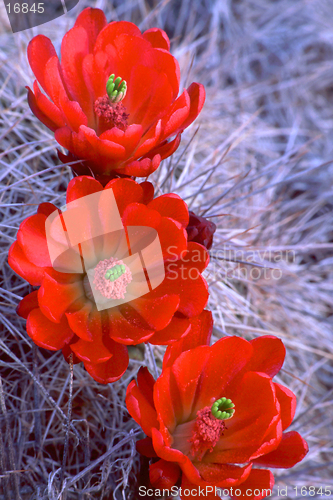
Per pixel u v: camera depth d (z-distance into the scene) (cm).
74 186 48
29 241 48
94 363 48
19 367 52
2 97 59
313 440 61
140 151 49
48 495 49
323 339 64
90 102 51
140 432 51
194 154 64
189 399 50
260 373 49
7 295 53
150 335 48
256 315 60
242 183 60
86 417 53
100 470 52
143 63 51
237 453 49
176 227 48
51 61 49
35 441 51
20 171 57
